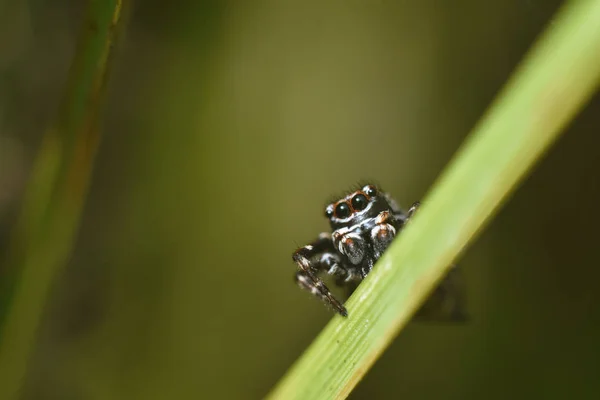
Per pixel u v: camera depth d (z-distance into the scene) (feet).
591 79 0.15
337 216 0.21
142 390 0.27
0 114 0.26
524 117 0.15
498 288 0.27
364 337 0.17
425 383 0.27
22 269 0.19
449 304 0.22
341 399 0.17
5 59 0.26
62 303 0.27
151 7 0.27
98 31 0.18
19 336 0.20
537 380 0.26
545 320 0.27
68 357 0.27
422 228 0.17
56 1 0.27
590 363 0.26
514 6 0.27
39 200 0.19
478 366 0.27
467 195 0.17
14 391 0.20
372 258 0.20
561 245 0.27
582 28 0.15
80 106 0.19
